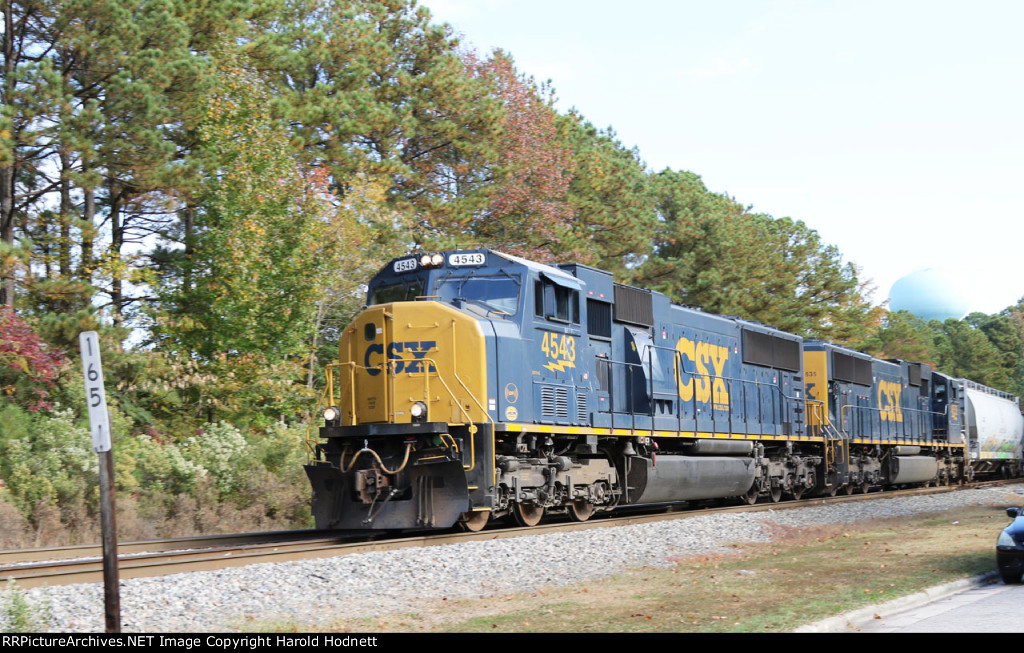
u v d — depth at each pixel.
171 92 23.17
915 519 20.50
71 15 21.17
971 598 10.73
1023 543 11.62
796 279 52.38
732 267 43.75
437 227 32.75
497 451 16.19
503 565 12.40
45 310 24.05
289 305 23.72
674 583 11.28
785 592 10.61
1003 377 96.19
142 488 19.39
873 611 9.62
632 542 14.97
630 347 19.73
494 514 16.28
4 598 9.30
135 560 12.63
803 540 16.11
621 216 39.34
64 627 8.67
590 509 18.72
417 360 16.11
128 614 9.30
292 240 23.80
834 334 53.81
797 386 28.05
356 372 16.70
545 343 17.08
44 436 18.92
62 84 20.73
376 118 29.62
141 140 21.53
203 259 24.70
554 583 11.35
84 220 22.89
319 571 11.61
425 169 34.25
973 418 42.25
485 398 15.65
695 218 44.72
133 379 22.36
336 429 16.17
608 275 19.34
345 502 16.50
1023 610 9.86
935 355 88.75
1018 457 50.50
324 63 30.86
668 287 42.72
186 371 23.31
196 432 22.58
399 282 17.38
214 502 19.88
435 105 32.94
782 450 26.62
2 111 19.19
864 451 31.69
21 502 17.20
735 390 24.06
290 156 24.83
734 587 10.95
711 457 22.48
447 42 33.97
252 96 24.39
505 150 34.72
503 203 33.75
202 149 23.88
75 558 13.63
